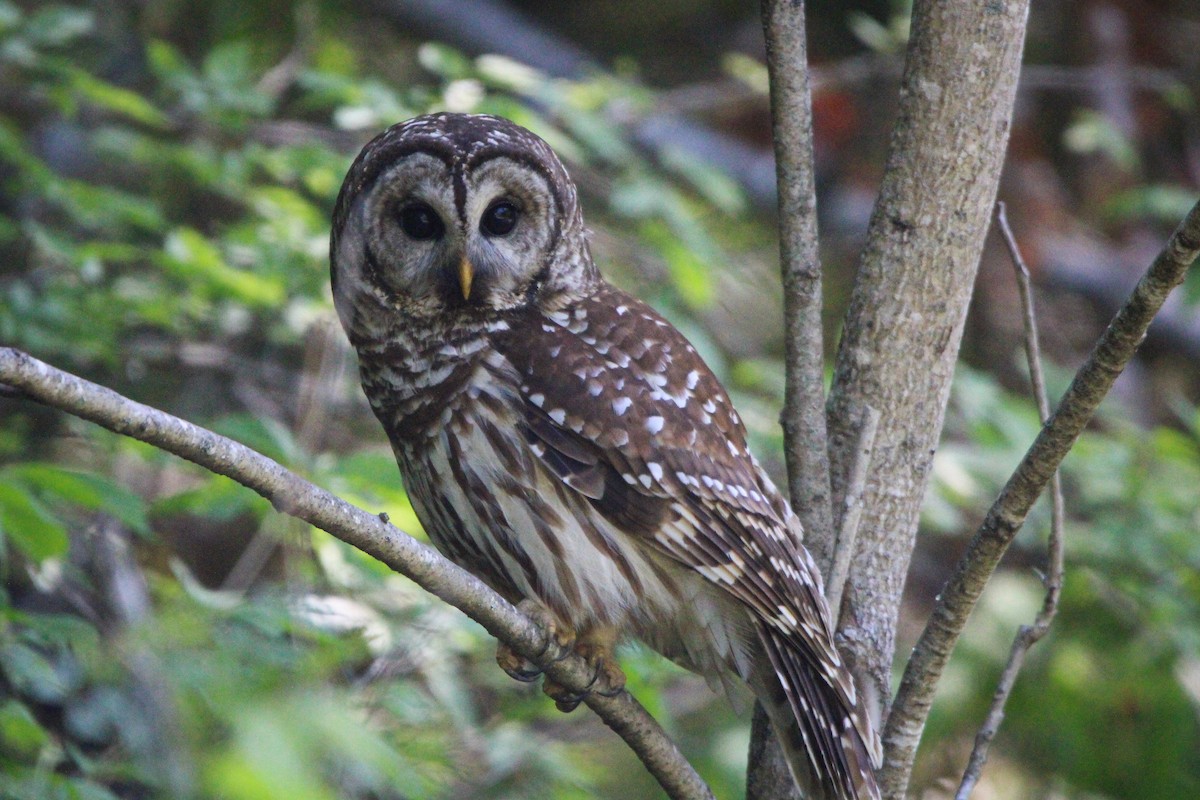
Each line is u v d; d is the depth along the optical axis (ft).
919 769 39.68
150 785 25.43
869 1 60.18
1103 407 45.78
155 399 41.37
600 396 24.71
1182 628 39.99
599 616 24.79
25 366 15.29
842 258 54.13
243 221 40.68
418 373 25.36
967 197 21.83
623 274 42.37
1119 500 40.86
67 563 30.37
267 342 42.91
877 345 22.08
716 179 41.93
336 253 26.55
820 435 22.21
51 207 42.63
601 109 43.19
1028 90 57.62
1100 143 51.75
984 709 40.65
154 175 43.78
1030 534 41.37
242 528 39.29
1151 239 57.31
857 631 22.27
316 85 38.27
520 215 25.54
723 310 48.42
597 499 24.38
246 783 16.07
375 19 57.82
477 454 24.88
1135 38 57.98
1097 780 41.81
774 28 22.02
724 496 24.77
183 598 27.30
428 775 27.55
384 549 18.47
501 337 25.09
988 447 40.91
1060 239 55.93
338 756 22.38
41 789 24.97
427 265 25.17
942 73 21.74
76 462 38.99
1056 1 58.85
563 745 32.27
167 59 40.16
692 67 62.13
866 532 22.24
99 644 26.78
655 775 21.88
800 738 23.34
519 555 24.90
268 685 23.47
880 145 54.80
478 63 40.27
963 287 22.02
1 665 28.25
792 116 22.08
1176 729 41.24
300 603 26.89
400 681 27.96
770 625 23.89
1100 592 41.45
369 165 25.75
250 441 29.35
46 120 46.50
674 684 38.40
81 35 48.75
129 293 38.83
